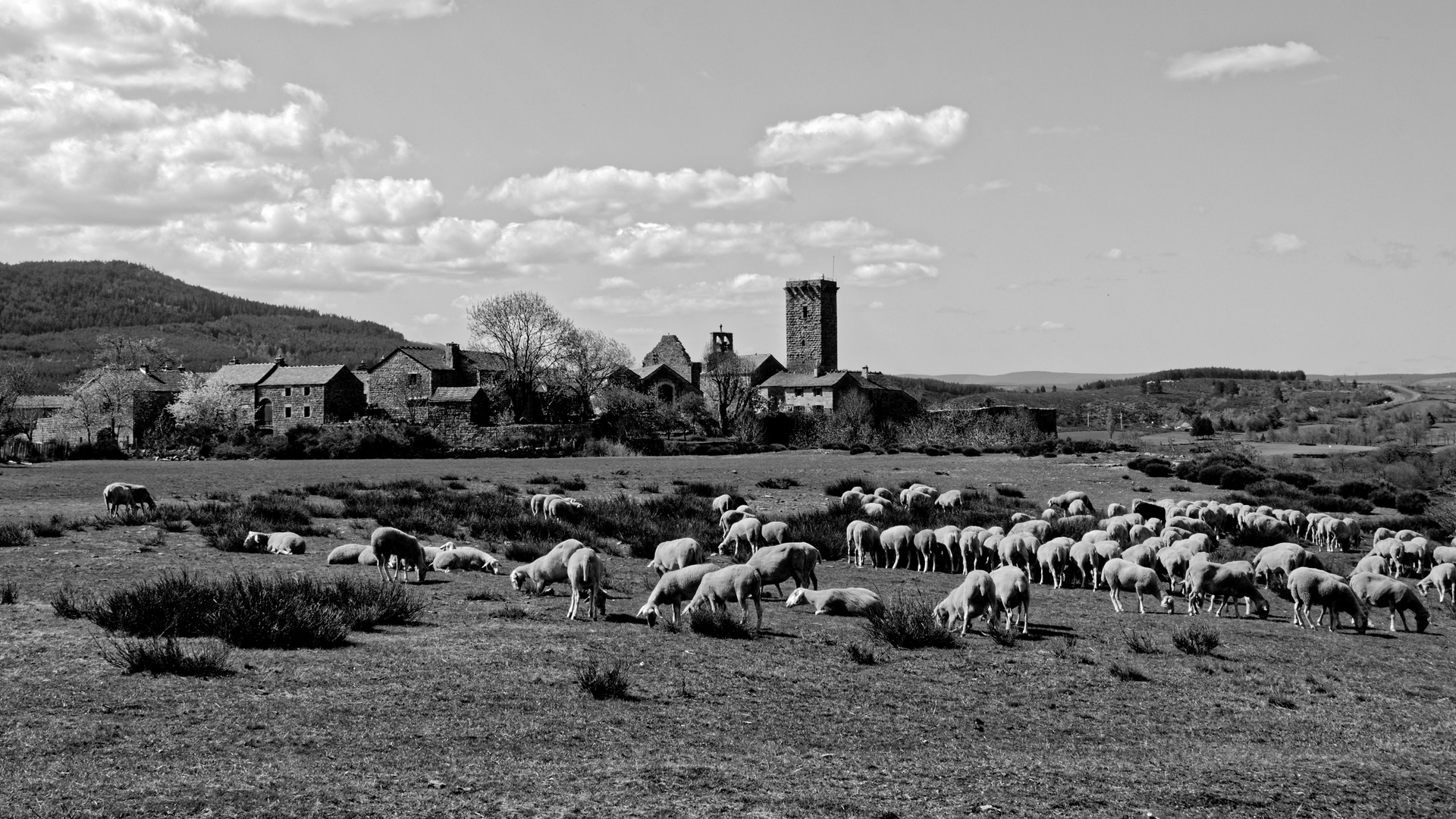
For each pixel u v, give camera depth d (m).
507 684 16.14
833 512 43.94
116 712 13.83
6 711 13.64
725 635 20.12
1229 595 25.73
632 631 20.25
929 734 15.00
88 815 10.54
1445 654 22.61
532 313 117.44
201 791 11.33
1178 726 16.14
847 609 22.89
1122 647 21.19
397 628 19.92
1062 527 39.22
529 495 54.28
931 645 20.28
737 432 118.44
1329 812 12.69
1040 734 15.36
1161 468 71.44
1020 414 125.88
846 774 13.09
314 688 15.44
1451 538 46.19
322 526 35.69
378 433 99.06
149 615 18.31
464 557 28.02
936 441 112.31
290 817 10.80
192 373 132.12
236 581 20.44
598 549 34.12
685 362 146.12
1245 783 13.50
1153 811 12.33
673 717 15.08
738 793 12.18
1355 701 18.30
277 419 121.62
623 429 110.31
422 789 11.79
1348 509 57.84
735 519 38.12
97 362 180.12
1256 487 64.19
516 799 11.69
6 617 19.23
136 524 34.06
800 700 16.30
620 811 11.47
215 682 15.47
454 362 126.81
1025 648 20.56
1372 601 25.42
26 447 89.81
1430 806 13.07
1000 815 11.93
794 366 154.62
